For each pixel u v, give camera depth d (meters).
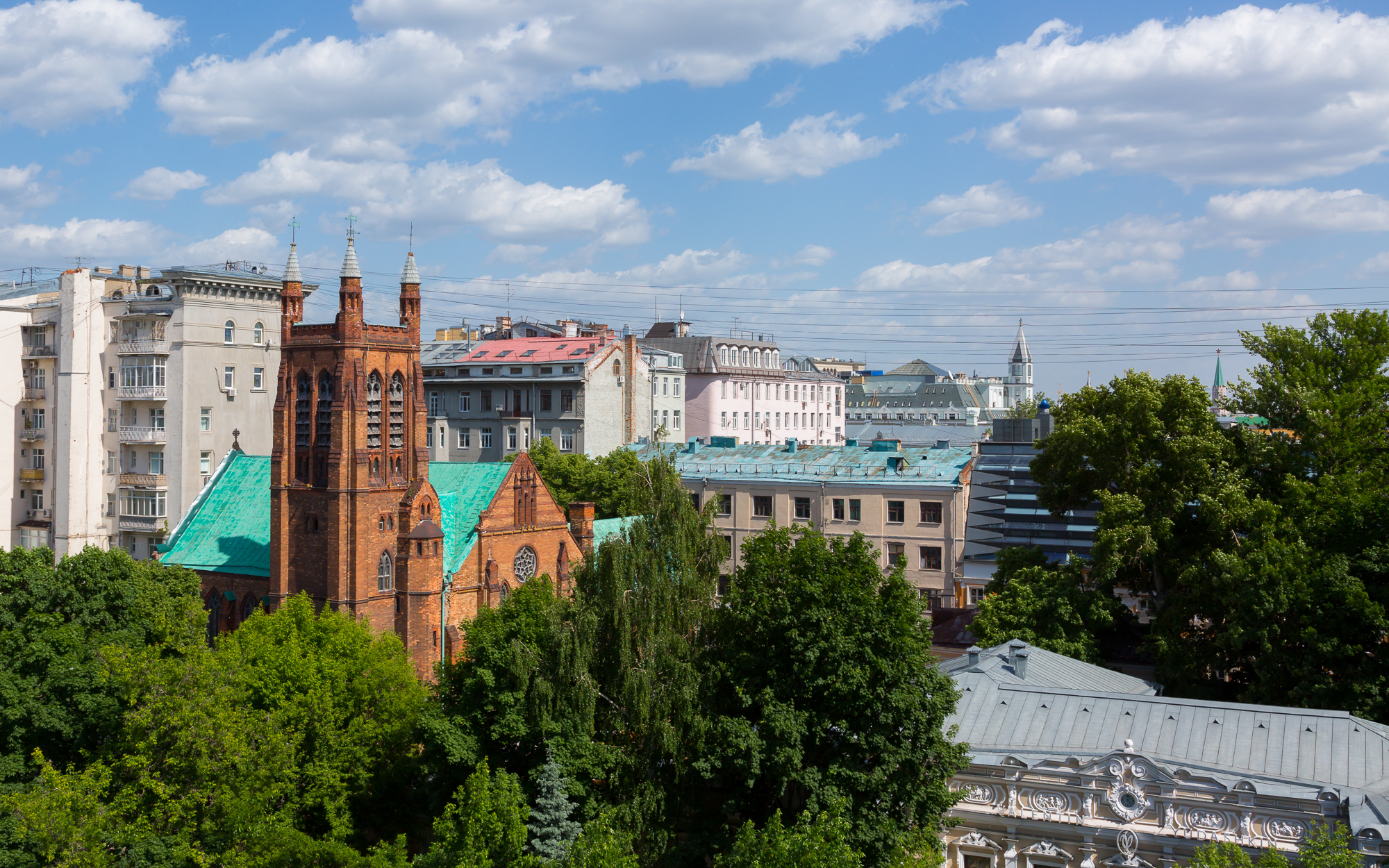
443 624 70.81
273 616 58.75
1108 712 45.62
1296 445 71.12
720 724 43.41
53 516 108.44
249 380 107.44
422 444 72.25
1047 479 73.00
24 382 111.75
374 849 45.25
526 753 46.38
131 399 104.75
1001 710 47.47
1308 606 54.66
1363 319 74.19
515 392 137.62
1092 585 66.00
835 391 198.12
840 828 35.12
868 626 43.28
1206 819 39.41
